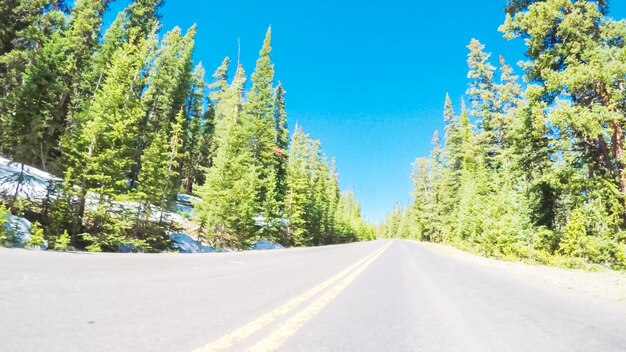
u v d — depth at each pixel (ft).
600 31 66.44
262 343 10.82
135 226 67.92
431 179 242.37
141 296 15.84
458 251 111.45
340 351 10.73
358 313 16.85
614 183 64.69
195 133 161.07
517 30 75.25
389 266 46.29
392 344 11.95
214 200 91.30
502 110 131.44
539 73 73.41
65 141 61.16
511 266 56.03
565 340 13.28
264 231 125.29
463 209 136.15
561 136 66.64
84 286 16.42
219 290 19.86
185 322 12.31
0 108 75.31
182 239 81.10
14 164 73.31
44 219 59.31
